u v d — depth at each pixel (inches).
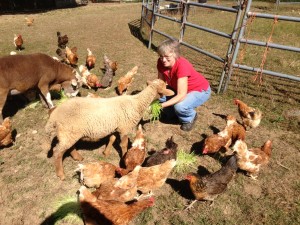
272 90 122.3
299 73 142.4
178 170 74.5
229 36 111.3
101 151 80.8
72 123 65.1
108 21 282.4
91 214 54.5
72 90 106.7
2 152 79.9
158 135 89.2
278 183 71.9
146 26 217.9
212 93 118.3
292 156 81.7
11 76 85.3
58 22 271.7
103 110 67.6
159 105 83.6
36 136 86.8
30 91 102.5
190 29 241.9
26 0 379.9
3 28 236.5
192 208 64.4
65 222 60.2
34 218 61.1
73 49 153.4
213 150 76.8
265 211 63.8
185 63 80.3
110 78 118.3
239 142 68.4
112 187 60.5
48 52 166.6
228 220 61.6
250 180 72.5
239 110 92.4
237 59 161.2
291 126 95.8
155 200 66.1
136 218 61.5
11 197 65.7
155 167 63.7
